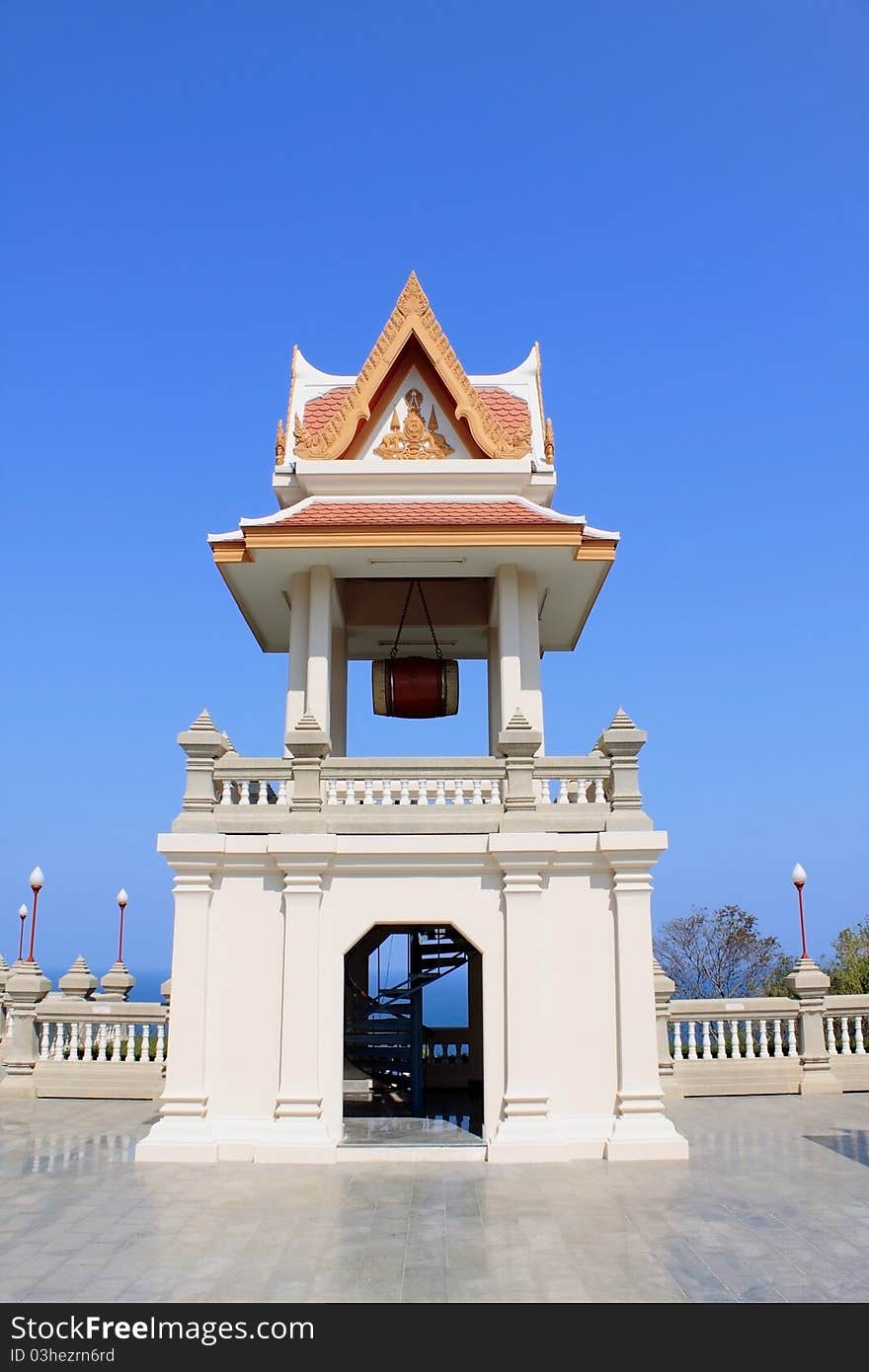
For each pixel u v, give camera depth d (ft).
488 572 61.93
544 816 50.24
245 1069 47.78
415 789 51.21
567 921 49.16
